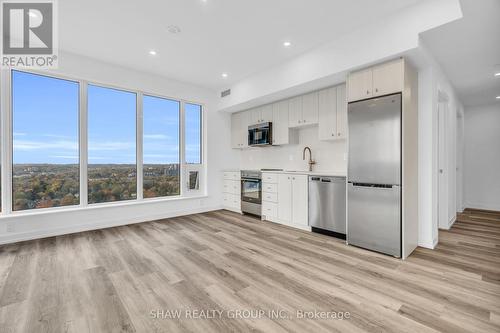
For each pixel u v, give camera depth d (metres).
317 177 3.58
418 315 1.66
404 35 2.52
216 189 5.45
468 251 2.86
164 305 1.78
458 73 3.69
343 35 3.04
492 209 5.31
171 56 3.69
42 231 3.37
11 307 1.76
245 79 4.64
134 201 4.34
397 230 2.65
